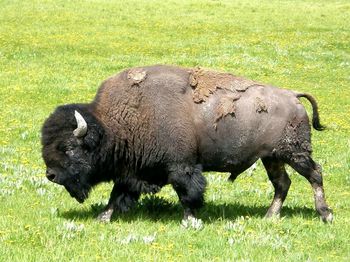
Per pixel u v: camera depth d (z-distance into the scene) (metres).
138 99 25.44
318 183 27.02
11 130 43.72
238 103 26.06
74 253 20.81
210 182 33.34
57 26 95.19
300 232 24.89
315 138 46.50
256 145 26.39
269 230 24.58
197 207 25.91
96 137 24.98
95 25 97.81
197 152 25.84
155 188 26.39
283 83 68.62
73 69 69.69
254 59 78.62
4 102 54.00
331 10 122.75
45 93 57.81
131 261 20.25
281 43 88.62
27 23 96.00
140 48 83.44
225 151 26.16
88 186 25.64
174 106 25.36
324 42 89.12
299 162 26.75
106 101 25.80
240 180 34.72
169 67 26.31
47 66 70.69
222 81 26.31
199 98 25.75
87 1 119.50
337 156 41.22
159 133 25.20
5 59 73.19
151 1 124.31
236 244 22.59
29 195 28.56
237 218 26.16
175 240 22.92
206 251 21.62
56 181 24.94
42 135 25.08
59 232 22.70
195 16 110.06
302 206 29.94
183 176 25.41
